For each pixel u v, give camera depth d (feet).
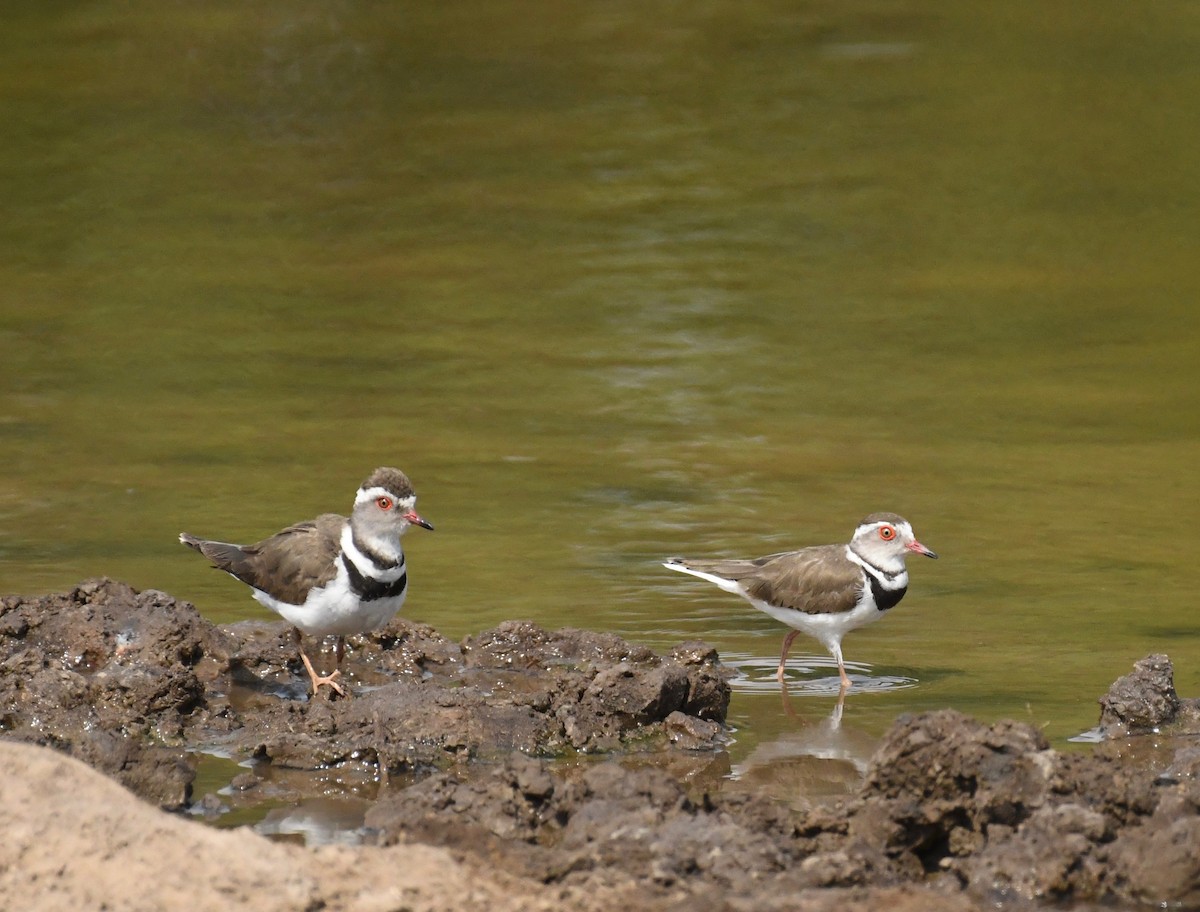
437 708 42.09
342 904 29.81
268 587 45.06
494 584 57.77
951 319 99.40
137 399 84.64
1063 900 32.19
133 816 31.17
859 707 46.09
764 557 51.62
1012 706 45.62
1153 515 67.26
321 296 103.09
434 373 89.51
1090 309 101.35
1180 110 133.90
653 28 152.97
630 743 42.45
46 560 59.47
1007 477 72.74
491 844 33.17
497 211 118.32
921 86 139.95
